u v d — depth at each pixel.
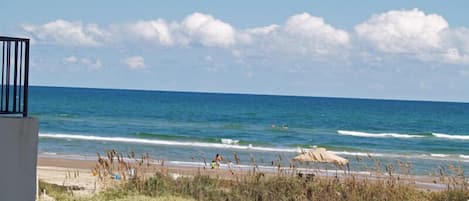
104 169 24.48
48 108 112.38
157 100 156.00
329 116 112.75
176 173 27.31
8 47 11.34
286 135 76.38
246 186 22.72
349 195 21.92
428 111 138.50
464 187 23.80
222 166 38.47
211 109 124.94
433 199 23.19
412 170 41.03
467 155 59.88
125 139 63.22
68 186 24.11
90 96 166.88
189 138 66.50
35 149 11.70
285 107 138.88
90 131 73.62
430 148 66.06
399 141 73.81
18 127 11.48
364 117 113.50
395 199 22.17
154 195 21.80
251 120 100.00
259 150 57.28
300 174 23.84
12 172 11.45
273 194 21.92
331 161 27.28
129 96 175.88
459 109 150.38
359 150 61.59
